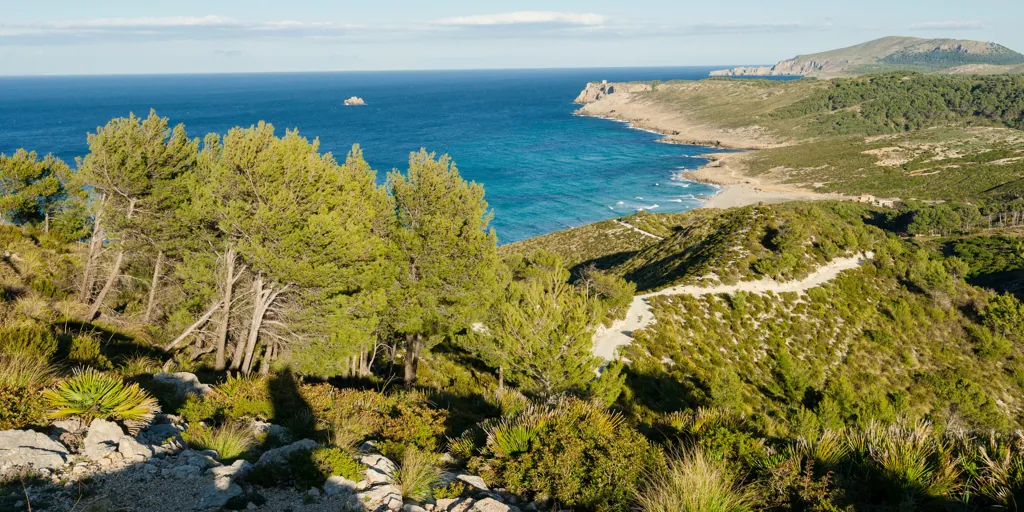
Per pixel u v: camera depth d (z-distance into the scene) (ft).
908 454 23.13
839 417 86.79
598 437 26.66
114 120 69.41
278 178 56.39
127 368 40.96
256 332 60.80
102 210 69.36
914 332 138.51
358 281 61.31
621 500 23.32
